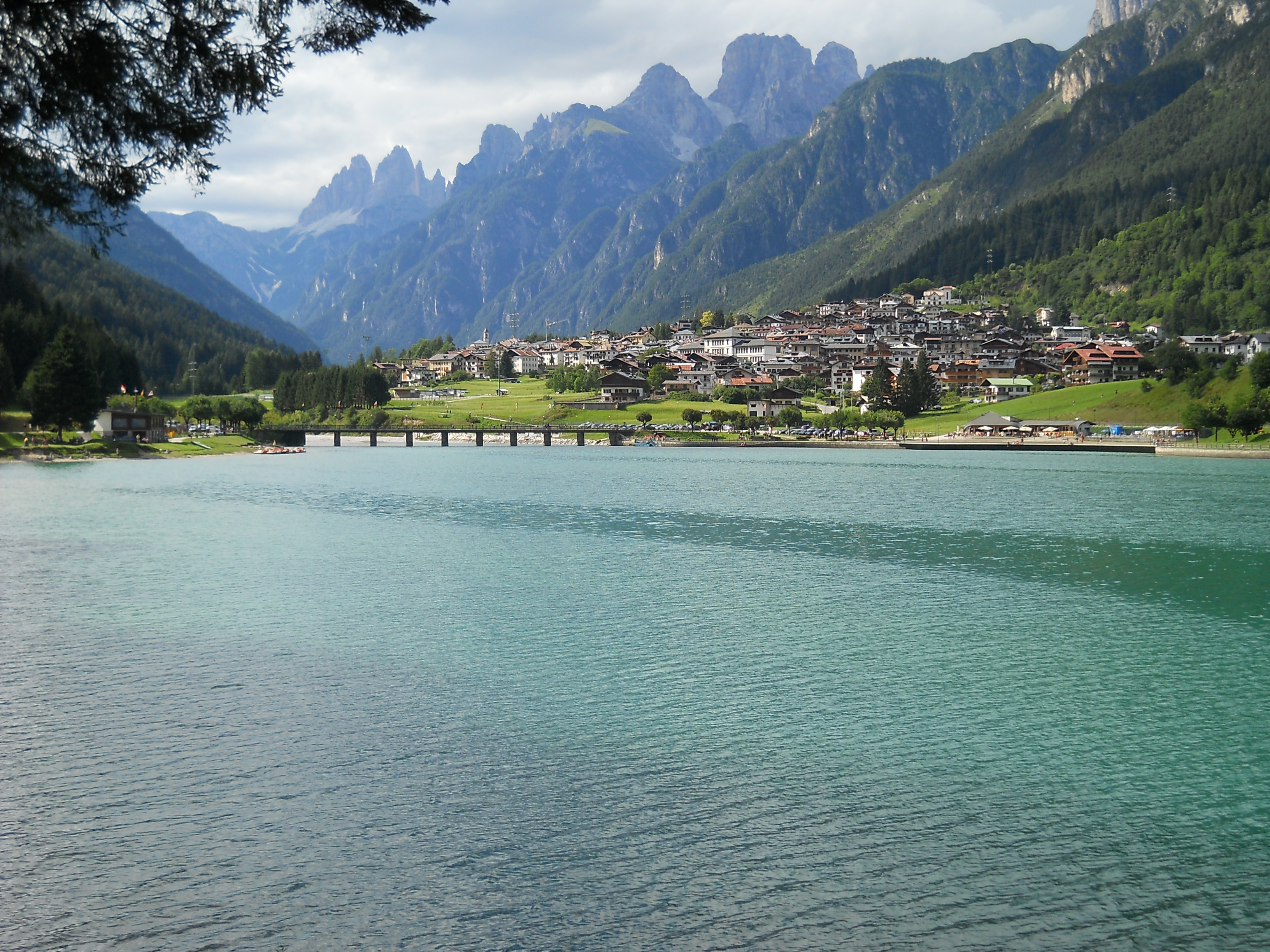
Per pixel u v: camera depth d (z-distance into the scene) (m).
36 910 25.06
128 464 199.88
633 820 30.50
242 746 36.34
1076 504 125.81
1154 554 86.25
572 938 24.19
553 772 34.31
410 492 144.00
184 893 25.92
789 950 23.80
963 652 52.00
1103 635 55.97
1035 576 75.62
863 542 93.00
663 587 70.19
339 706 41.38
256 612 60.56
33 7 17.44
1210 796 32.66
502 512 118.19
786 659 50.09
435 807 31.20
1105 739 38.31
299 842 28.78
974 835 29.73
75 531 99.31
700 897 26.08
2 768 33.94
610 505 125.69
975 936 24.41
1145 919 25.23
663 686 45.06
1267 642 54.56
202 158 19.34
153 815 30.42
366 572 75.69
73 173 18.89
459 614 60.34
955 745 37.47
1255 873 27.47
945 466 191.88
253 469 192.38
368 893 26.06
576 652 51.06
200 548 88.12
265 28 18.83
